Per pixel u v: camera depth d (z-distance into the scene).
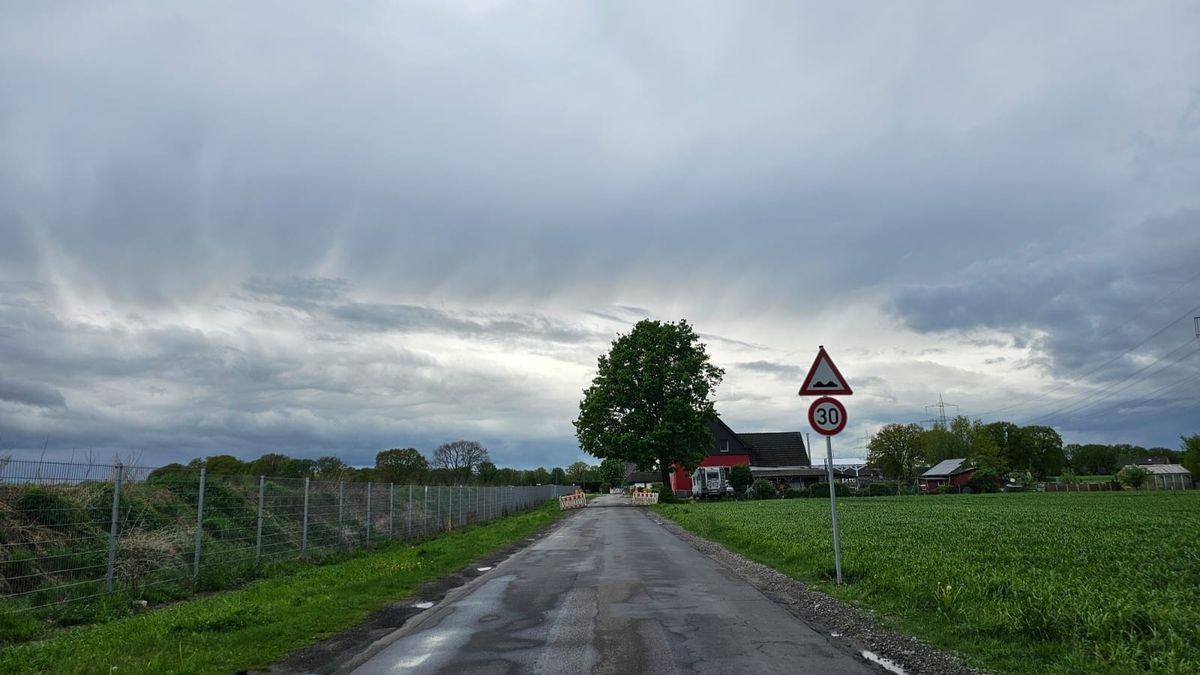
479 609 10.76
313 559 18.52
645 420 65.81
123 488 13.38
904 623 9.12
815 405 12.87
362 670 7.23
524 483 109.00
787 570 14.75
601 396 67.06
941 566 12.54
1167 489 71.75
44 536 11.34
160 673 7.10
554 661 7.38
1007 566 12.69
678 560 17.39
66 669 7.18
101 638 8.81
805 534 20.45
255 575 15.60
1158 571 11.77
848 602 10.75
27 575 10.61
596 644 8.12
